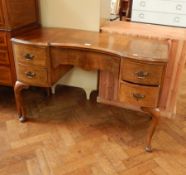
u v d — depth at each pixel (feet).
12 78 6.40
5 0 5.46
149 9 10.69
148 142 5.60
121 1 11.08
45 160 5.33
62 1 6.68
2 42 5.99
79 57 5.61
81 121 6.72
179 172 5.09
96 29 6.68
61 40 5.71
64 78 7.79
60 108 7.30
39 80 5.87
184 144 5.92
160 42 5.85
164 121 6.81
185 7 10.07
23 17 6.24
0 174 4.96
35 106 7.37
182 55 6.01
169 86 6.53
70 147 5.73
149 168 5.18
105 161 5.34
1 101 7.55
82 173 5.01
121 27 6.68
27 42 5.49
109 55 5.29
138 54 4.89
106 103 7.59
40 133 6.18
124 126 6.56
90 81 7.56
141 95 5.13
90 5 6.46
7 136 6.05
